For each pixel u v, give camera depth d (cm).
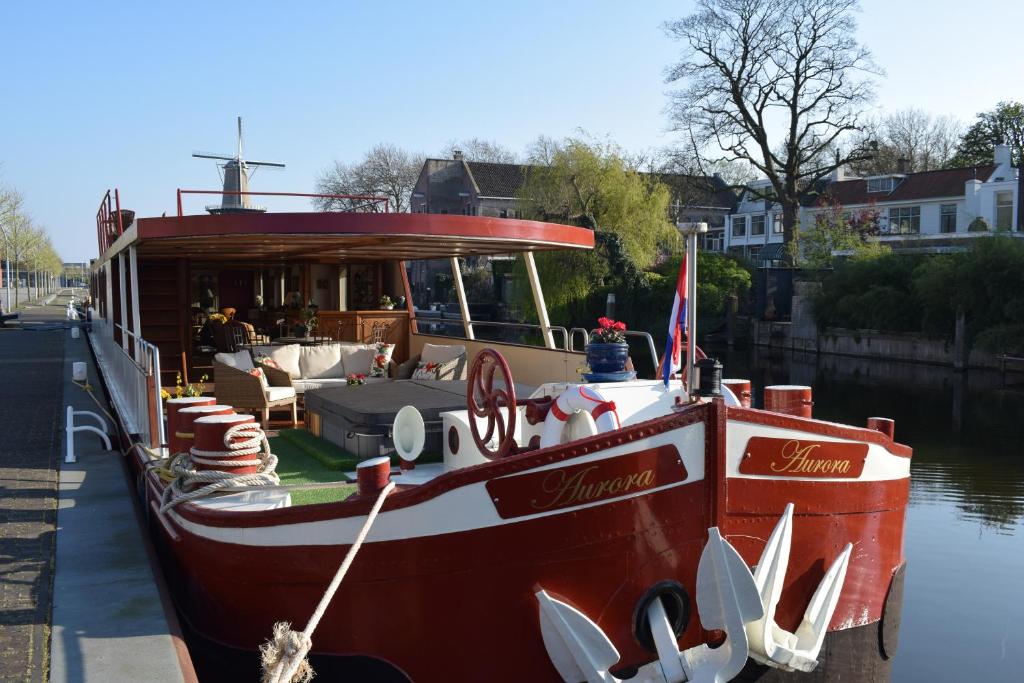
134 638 441
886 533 530
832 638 522
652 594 443
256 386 846
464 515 420
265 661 360
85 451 909
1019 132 5906
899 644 693
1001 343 2692
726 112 4528
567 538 428
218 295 1394
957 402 2206
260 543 456
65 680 395
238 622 479
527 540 425
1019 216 4025
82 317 3653
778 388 640
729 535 456
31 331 2994
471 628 432
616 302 3816
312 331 1191
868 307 3322
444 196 6512
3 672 402
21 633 447
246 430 519
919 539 1001
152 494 641
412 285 5562
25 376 1645
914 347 3142
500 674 438
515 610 432
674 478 438
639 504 434
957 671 641
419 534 425
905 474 540
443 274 5162
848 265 3544
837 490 492
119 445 951
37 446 942
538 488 421
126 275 1159
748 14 4347
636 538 437
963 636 709
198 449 516
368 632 439
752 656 457
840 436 482
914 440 1686
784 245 4475
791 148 4519
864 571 523
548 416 505
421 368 936
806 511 482
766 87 4469
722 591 433
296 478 613
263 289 1405
